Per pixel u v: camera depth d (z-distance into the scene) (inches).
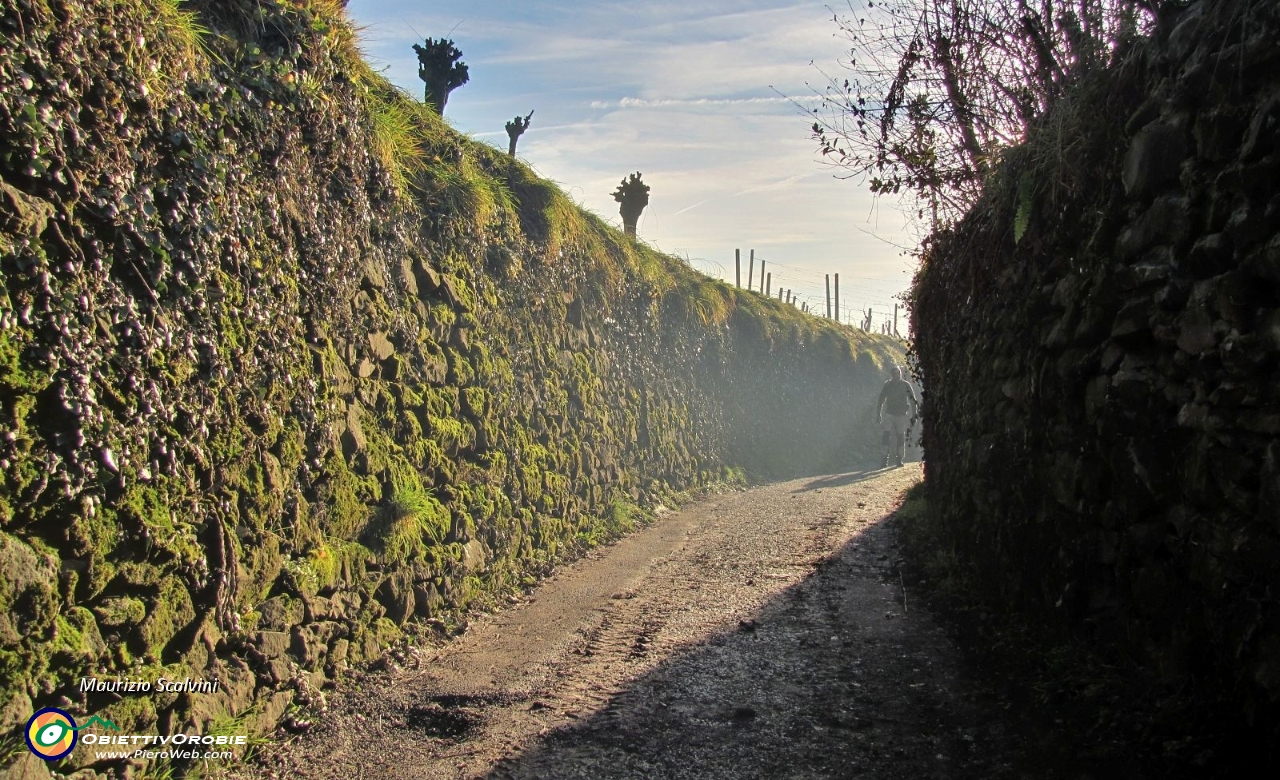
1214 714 134.4
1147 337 155.7
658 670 206.5
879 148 253.6
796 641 222.8
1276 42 125.0
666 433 515.2
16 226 130.5
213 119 180.4
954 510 274.1
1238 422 129.0
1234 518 130.6
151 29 165.2
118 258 151.3
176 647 157.9
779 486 593.3
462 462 287.4
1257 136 126.3
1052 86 205.2
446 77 382.0
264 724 174.4
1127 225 164.2
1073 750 147.6
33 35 137.9
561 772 156.5
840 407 812.0
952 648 210.5
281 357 195.6
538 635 242.8
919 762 153.6
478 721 181.9
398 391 251.9
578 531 379.6
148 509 151.7
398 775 158.9
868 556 317.4
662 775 153.9
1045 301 200.4
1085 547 177.8
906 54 236.4
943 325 311.7
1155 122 154.1
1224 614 131.4
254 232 190.5
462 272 306.7
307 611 195.8
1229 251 131.9
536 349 364.5
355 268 233.9
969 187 258.4
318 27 223.0
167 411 158.2
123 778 140.6
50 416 135.6
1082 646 178.9
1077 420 180.9
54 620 131.3
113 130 152.0
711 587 285.3
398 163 269.4
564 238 400.8
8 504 127.2
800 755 159.0
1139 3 165.9
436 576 254.7
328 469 210.5
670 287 568.4
